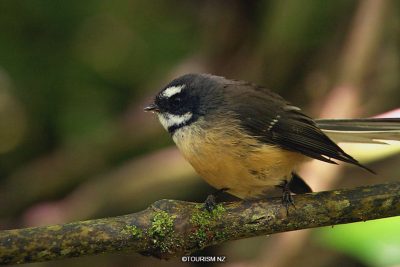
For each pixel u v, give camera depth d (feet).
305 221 21.95
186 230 21.26
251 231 21.75
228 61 42.55
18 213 43.06
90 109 45.44
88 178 43.50
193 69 43.11
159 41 47.16
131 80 46.26
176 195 39.73
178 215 21.29
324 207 21.94
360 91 37.96
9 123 45.14
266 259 33.32
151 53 46.78
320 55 40.06
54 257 20.10
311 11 40.09
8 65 45.34
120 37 47.16
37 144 45.88
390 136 26.89
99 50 46.73
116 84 46.21
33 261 19.98
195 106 26.40
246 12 41.75
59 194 43.39
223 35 42.52
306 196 22.21
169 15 47.34
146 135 43.04
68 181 43.37
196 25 46.26
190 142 25.79
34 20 45.91
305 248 32.37
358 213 22.02
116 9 47.29
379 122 26.86
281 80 40.81
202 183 39.42
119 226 20.62
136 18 48.11
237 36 42.27
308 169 34.09
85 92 45.83
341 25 39.93
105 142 43.65
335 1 39.93
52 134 45.91
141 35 47.42
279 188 26.37
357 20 39.04
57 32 46.29
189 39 46.73
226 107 26.16
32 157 45.75
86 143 44.11
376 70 38.19
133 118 43.62
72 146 44.32
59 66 46.03
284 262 32.63
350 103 37.70
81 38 46.65
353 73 38.29
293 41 40.37
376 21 38.50
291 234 32.68
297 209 21.83
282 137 26.16
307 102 40.19
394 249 23.11
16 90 45.27
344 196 22.08
